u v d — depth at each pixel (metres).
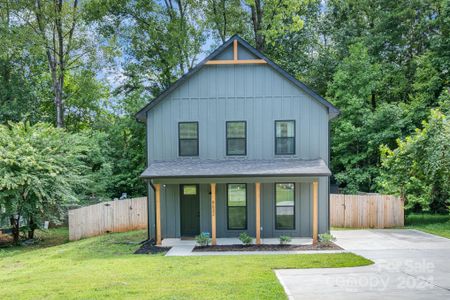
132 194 24.98
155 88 24.80
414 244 12.48
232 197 14.40
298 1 20.61
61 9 22.08
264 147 14.54
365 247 12.02
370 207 17.20
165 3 24.06
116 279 8.01
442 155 13.23
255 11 23.69
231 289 7.00
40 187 14.48
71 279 8.12
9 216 15.11
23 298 6.70
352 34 26.83
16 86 25.55
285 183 14.34
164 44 23.08
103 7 21.36
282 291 6.86
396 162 15.08
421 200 16.62
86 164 23.48
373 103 25.70
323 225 14.34
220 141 14.63
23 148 14.80
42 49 21.73
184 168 13.58
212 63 14.52
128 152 25.25
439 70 20.91
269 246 12.61
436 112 13.93
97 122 29.16
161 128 14.76
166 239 14.30
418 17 24.80
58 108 23.56
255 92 14.57
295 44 26.03
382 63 25.36
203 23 24.33
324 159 14.41
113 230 17.61
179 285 7.38
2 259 12.11
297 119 14.47
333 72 26.12
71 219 15.86
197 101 14.68
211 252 11.88
